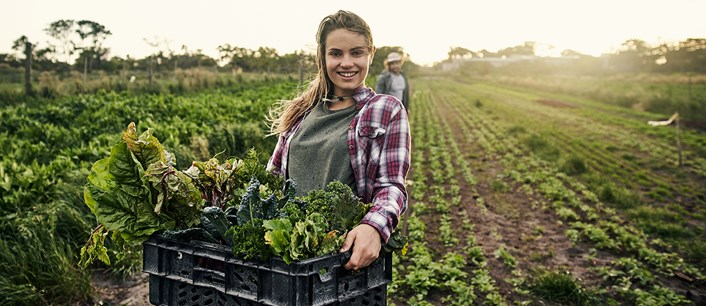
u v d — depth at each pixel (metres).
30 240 5.33
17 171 7.64
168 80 35.31
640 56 94.81
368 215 2.12
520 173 12.95
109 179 2.20
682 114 26.19
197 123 14.91
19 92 20.39
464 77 113.19
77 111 16.42
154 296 2.25
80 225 5.92
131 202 2.19
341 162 2.51
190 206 2.21
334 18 2.59
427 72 151.62
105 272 5.66
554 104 36.16
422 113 30.52
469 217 9.08
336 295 1.98
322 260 1.92
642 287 6.04
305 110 2.83
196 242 2.11
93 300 5.07
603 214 9.16
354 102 2.66
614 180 11.93
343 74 2.58
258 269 1.95
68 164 8.34
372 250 2.03
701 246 7.17
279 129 2.93
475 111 31.44
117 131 13.17
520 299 5.66
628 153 15.16
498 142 18.14
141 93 25.53
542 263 6.78
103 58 59.78
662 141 17.45
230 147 10.42
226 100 22.42
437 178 12.17
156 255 2.22
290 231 1.92
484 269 6.51
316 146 2.59
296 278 1.86
